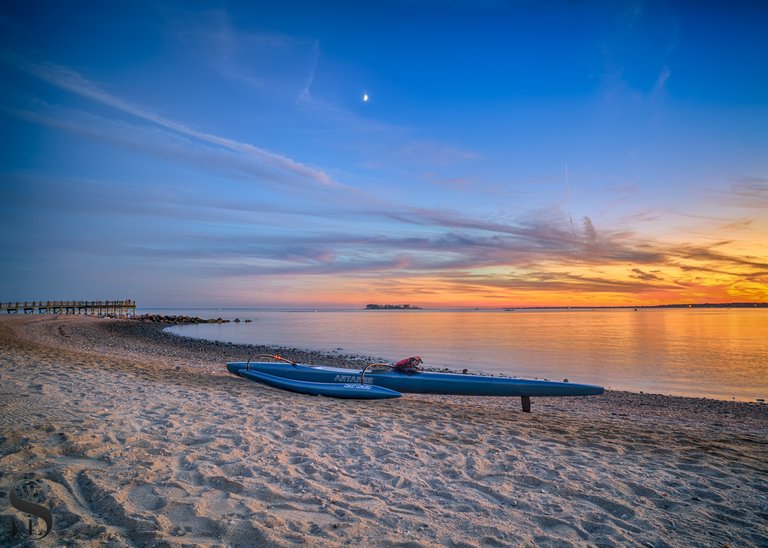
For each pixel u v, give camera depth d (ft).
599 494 12.77
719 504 12.45
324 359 62.69
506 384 27.14
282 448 15.56
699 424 27.81
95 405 20.33
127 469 12.41
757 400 38.88
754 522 11.35
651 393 41.50
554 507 11.76
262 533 9.12
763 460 16.92
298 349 78.54
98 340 71.67
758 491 13.53
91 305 196.54
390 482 13.05
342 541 9.16
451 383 27.84
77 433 15.21
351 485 12.55
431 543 9.36
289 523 9.79
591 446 18.12
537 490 12.95
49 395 21.65
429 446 16.92
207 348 73.41
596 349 81.00
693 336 114.52
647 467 15.60
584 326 176.65
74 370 29.89
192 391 25.61
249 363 32.24
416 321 249.55
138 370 33.01
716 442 20.24
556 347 84.89
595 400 36.42
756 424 28.73
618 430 21.89
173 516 9.74
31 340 55.72
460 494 12.33
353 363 58.54
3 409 17.97
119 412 19.29
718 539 10.37
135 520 9.36
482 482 13.39
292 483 12.34
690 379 49.47
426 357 67.92
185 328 158.40
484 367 57.77
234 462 13.74
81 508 9.87
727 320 241.96
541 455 16.44
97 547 8.27
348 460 14.80
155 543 8.47
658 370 55.62
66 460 12.69
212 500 10.77
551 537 10.03
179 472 12.52
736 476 14.87
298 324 202.69
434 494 12.26
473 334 126.31
